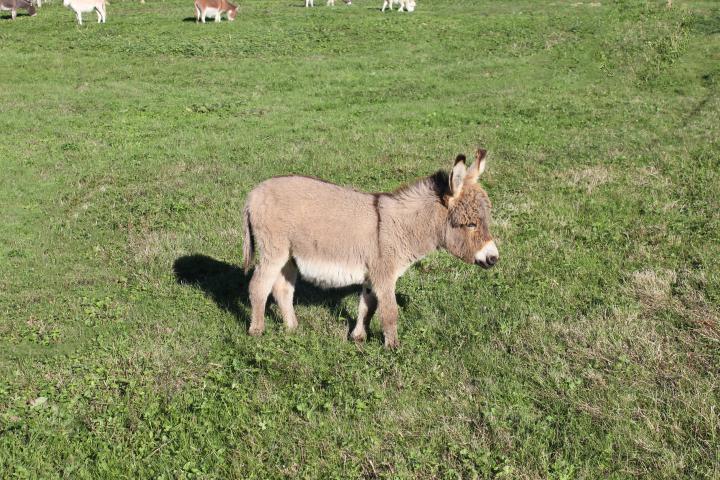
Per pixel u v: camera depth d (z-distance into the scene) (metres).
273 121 19.12
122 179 14.27
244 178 13.95
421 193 6.93
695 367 6.42
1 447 5.66
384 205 6.96
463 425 5.72
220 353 7.20
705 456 5.17
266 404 6.14
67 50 27.78
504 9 35.28
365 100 21.39
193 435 5.78
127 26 31.62
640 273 8.55
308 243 7.03
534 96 21.08
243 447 5.60
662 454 5.21
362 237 6.89
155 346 7.35
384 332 7.09
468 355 6.86
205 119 19.55
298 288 8.98
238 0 41.91
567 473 5.06
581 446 5.38
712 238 9.55
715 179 12.23
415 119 18.81
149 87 23.08
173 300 8.73
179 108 20.64
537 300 8.04
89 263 10.23
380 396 6.15
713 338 6.83
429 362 6.76
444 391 6.27
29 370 7.04
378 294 7.00
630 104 19.64
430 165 14.41
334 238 6.93
